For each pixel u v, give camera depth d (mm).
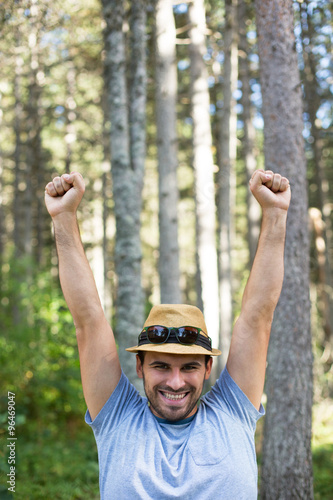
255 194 2279
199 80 8633
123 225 6156
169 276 7402
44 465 6449
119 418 2201
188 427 2178
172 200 7492
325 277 12234
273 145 4648
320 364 11461
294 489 4426
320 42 8664
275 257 2268
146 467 2035
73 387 8539
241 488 2033
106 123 14500
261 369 2275
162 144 7531
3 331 9039
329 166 17094
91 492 5828
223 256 10984
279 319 4609
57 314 8984
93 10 9047
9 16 6629
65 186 2260
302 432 4504
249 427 2238
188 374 2168
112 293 20203
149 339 2191
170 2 7434
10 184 18797
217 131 13219
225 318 10758
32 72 12562
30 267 10430
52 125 16875
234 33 10289
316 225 11500
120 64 6234
